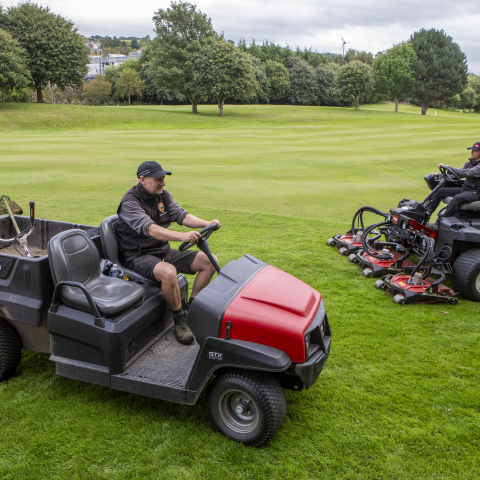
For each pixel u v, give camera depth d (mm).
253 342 2570
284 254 6273
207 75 47188
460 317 4512
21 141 23359
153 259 3264
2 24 47812
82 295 2877
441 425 2895
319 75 84438
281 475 2457
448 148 23016
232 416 2758
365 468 2523
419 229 5418
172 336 3379
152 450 2627
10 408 2957
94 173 13734
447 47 71688
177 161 17281
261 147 22875
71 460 2541
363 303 4773
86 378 2939
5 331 3125
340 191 11875
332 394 3195
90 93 86188
